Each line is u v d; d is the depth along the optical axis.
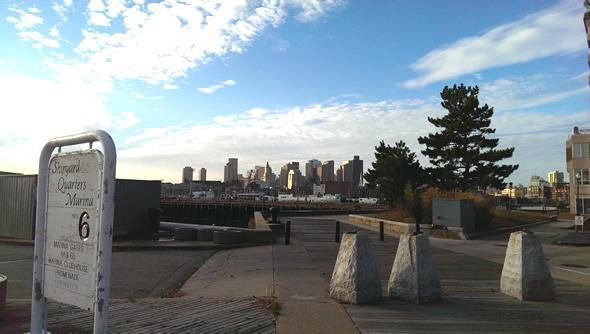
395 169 40.97
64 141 5.11
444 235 25.28
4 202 23.03
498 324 7.29
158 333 6.51
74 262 4.93
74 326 6.73
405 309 8.18
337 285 8.74
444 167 42.22
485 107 42.62
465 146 42.75
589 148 70.19
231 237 19.67
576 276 12.88
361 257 8.62
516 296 9.25
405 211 32.47
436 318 7.60
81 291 4.80
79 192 4.91
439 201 26.12
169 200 134.88
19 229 22.36
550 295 9.12
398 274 8.94
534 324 7.32
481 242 22.88
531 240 9.36
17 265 14.38
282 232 25.33
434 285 8.82
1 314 7.13
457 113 42.34
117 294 10.30
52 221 5.31
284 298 8.89
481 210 29.11
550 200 118.75
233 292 10.13
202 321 7.16
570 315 7.93
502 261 15.67
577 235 26.31
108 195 4.50
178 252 18.11
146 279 12.20
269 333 6.62
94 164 4.73
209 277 12.45
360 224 35.47
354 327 6.97
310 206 83.19
